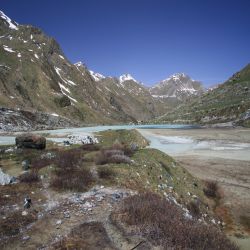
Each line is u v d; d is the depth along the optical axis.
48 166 23.91
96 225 12.56
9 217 13.63
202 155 51.22
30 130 103.38
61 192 17.67
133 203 14.27
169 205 15.12
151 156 28.92
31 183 19.50
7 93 166.88
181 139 78.88
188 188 27.38
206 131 101.19
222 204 27.61
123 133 60.69
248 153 51.69
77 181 19.19
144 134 97.31
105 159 25.00
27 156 30.33
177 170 29.69
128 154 28.52
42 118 143.88
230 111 144.62
